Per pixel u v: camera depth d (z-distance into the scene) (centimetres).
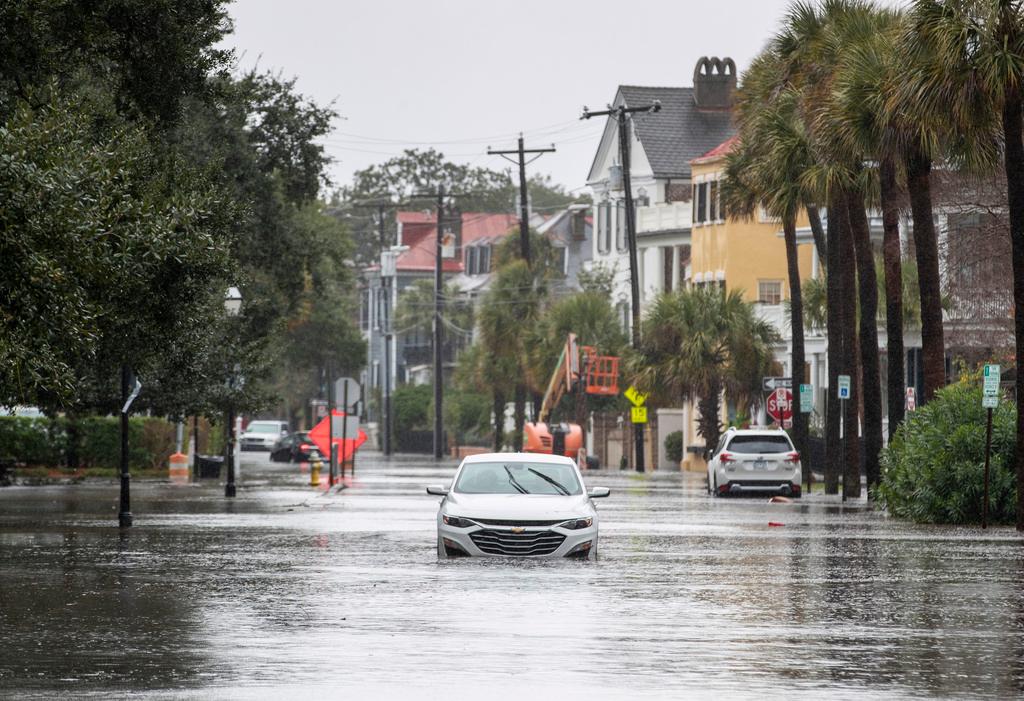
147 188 5769
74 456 14062
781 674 3042
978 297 11875
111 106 6462
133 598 4325
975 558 5759
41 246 4178
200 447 16900
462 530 5397
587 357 18125
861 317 9900
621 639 3525
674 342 15638
